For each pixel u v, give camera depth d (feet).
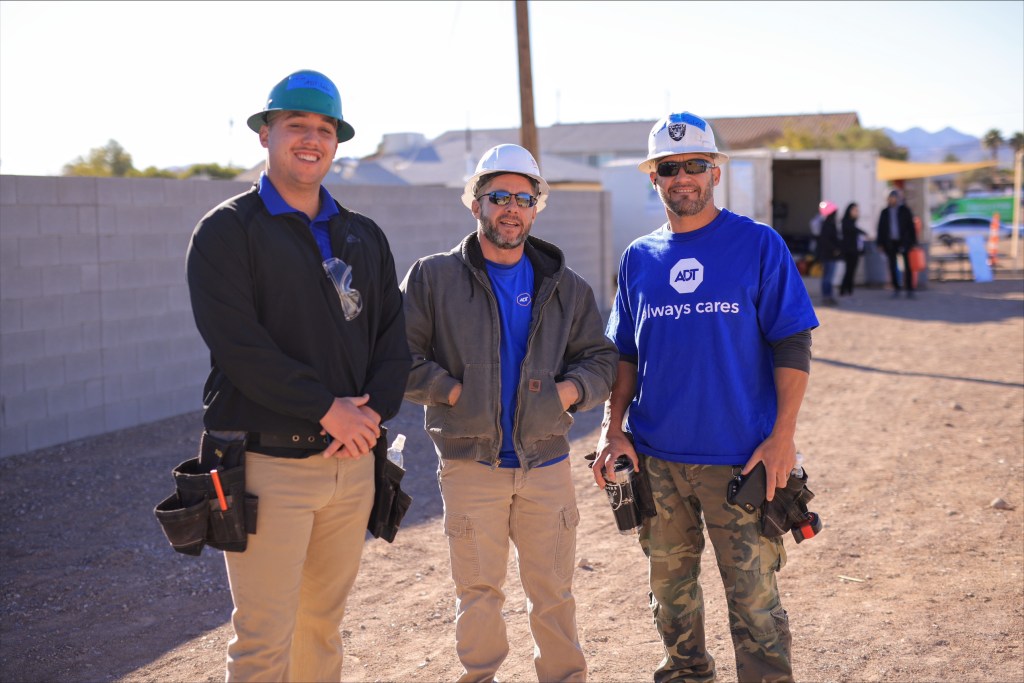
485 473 10.78
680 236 11.06
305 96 8.76
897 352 41.32
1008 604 14.56
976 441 25.13
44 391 25.12
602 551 17.81
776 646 10.53
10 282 24.06
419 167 93.86
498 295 10.90
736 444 10.67
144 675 13.03
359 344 9.26
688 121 10.80
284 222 8.83
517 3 39.11
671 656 11.45
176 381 29.53
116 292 27.22
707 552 17.40
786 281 10.62
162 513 8.37
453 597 15.71
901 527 18.48
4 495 21.07
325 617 9.80
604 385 11.03
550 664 11.12
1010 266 88.02
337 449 8.88
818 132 223.30
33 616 15.05
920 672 12.44
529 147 39.60
